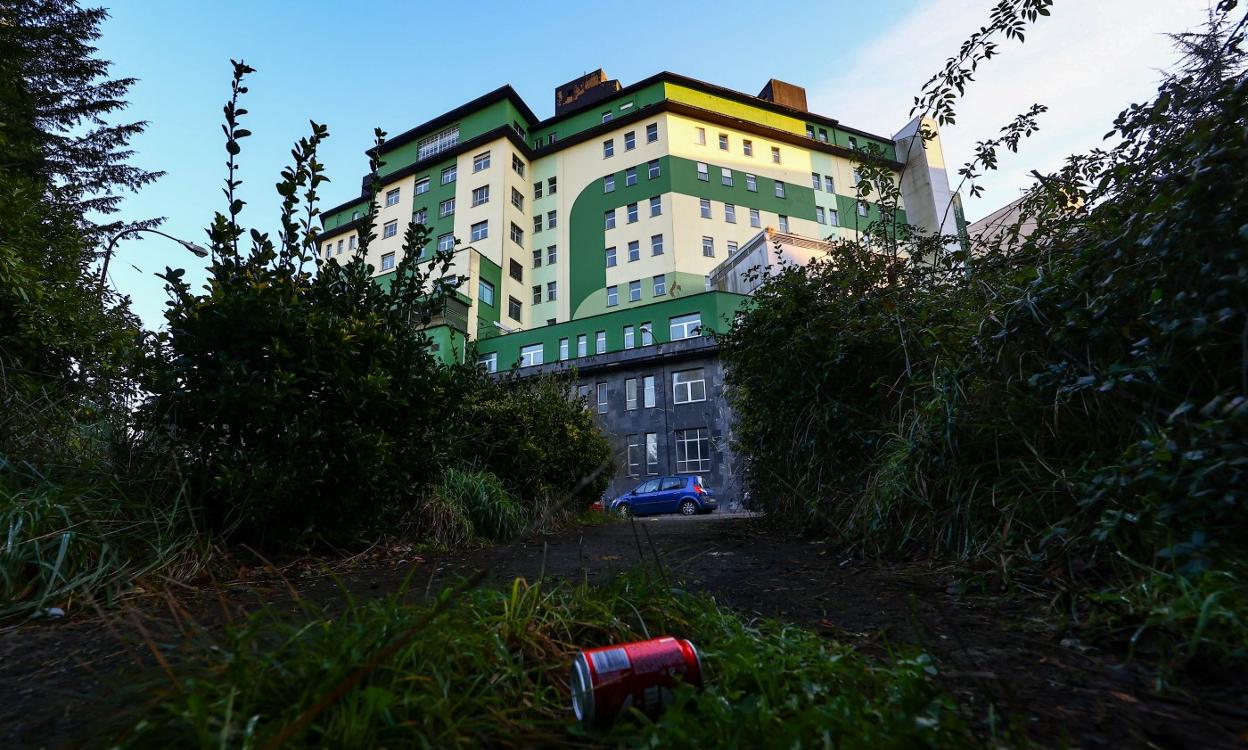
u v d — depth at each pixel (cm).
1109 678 150
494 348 3192
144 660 176
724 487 2495
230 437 370
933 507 326
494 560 394
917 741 103
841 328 468
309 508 380
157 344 359
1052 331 279
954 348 351
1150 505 203
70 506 295
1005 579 241
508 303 3566
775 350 518
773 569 326
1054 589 228
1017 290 318
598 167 3825
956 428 317
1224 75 248
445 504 504
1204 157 207
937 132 486
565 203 3869
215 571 318
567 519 823
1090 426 265
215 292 357
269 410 345
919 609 225
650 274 3472
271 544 381
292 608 241
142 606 254
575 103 4369
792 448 510
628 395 2756
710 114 3694
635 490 2022
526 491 739
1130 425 247
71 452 355
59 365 466
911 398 389
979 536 289
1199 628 151
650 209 3578
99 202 1409
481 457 698
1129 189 275
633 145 3747
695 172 3612
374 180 468
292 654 132
